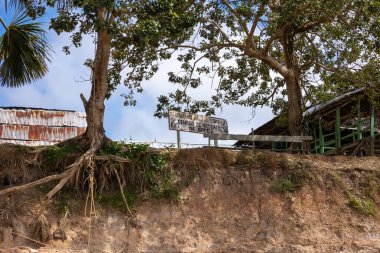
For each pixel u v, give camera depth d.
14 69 15.47
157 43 16.34
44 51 15.52
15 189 14.17
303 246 15.25
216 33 19.08
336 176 16.64
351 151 20.41
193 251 14.88
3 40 15.15
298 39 20.19
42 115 22.75
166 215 15.41
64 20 14.13
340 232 15.62
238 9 17.41
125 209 15.25
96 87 15.53
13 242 14.20
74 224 14.75
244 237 15.34
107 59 15.48
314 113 20.20
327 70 18.89
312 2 16.38
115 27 13.23
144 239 14.93
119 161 15.23
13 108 22.50
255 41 20.28
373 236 15.66
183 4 15.05
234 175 16.36
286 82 19.44
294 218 15.72
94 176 15.39
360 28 16.70
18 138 22.20
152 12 13.66
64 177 14.54
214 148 16.59
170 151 16.30
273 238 15.34
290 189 16.22
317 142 21.83
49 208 14.81
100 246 14.59
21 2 14.98
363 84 18.06
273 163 16.61
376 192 16.55
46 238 14.24
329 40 18.91
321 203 16.11
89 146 15.59
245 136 16.94
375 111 20.50
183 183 15.97
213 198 15.90
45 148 15.64
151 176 15.75
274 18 17.66
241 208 15.84
